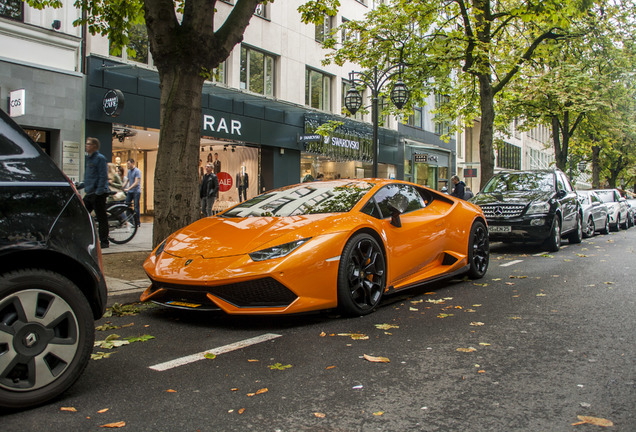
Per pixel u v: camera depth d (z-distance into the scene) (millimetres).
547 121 22922
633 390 2842
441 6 14656
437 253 6016
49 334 2617
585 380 3006
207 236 4715
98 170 8516
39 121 12109
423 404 2668
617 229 19125
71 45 12703
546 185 11375
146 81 14539
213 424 2430
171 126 6320
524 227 10062
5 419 2463
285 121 19531
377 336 4020
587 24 16156
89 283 2869
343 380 3031
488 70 14719
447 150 32625
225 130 17141
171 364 3332
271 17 19359
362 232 4820
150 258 4777
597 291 5898
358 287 4672
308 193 5570
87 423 2432
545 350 3623
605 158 33688
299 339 3928
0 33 11453
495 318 4629
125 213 9633
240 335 4051
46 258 2680
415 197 6137
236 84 17922
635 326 4281
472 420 2467
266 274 4039
